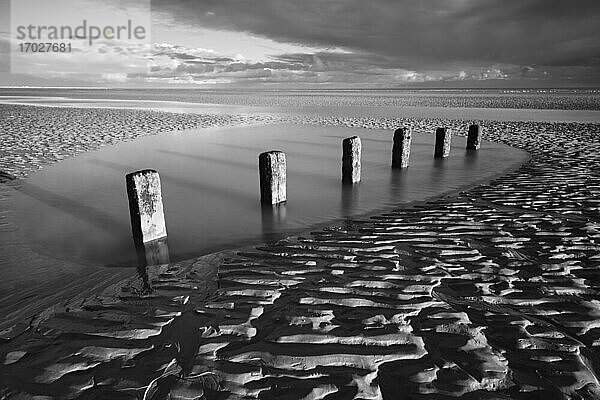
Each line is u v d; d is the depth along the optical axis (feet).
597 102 146.72
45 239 19.97
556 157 39.14
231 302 13.00
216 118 86.63
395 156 37.63
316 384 9.06
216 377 9.31
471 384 9.02
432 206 24.67
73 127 64.75
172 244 19.27
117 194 28.37
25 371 9.68
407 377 9.28
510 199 25.20
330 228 21.11
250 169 37.70
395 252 17.07
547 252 16.58
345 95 292.20
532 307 12.34
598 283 13.82
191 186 31.37
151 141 54.29
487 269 15.08
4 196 27.45
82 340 10.96
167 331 11.31
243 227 21.77
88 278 15.44
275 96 270.05
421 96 252.42
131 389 8.96
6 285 14.89
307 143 53.72
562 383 9.05
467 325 11.40
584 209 22.47
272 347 10.44
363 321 11.65
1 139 50.78
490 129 64.28
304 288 13.88
